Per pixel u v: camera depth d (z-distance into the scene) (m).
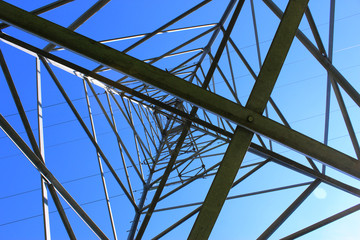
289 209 5.86
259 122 4.07
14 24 3.70
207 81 5.73
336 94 6.36
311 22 6.49
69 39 3.77
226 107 4.03
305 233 5.76
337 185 5.97
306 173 6.20
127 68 3.82
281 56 4.14
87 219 5.91
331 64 6.35
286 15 4.23
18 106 5.53
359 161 4.46
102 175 7.55
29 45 5.12
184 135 5.79
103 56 3.80
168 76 3.95
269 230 5.70
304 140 4.26
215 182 3.82
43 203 5.33
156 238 6.86
